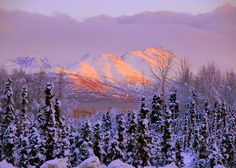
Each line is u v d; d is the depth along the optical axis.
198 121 81.06
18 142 43.91
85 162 20.39
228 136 48.41
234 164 47.97
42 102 75.81
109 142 43.28
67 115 75.19
